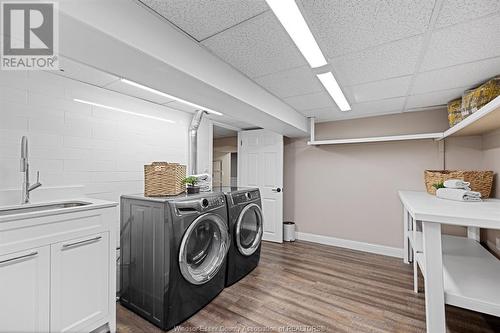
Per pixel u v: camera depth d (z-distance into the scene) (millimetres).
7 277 1273
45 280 1412
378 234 3479
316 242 3975
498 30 1403
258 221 2939
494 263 1812
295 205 4207
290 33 1463
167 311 1745
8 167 1821
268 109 2516
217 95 1926
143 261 1907
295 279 2580
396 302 2111
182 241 1818
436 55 1723
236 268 2496
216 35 1502
